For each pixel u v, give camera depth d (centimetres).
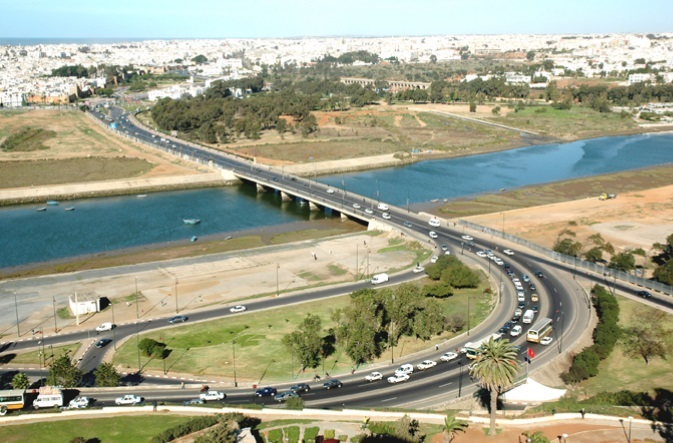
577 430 16038
